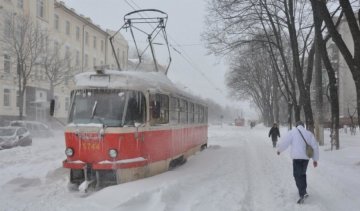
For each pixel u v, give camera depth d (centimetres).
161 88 1225
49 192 1006
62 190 1033
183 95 1524
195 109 1866
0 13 3453
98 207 823
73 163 1034
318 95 2384
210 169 1350
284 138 965
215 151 2108
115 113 1060
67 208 825
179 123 1455
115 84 1077
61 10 4862
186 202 885
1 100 3681
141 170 1068
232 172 1323
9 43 3312
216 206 845
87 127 1038
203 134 2173
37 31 3434
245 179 1192
